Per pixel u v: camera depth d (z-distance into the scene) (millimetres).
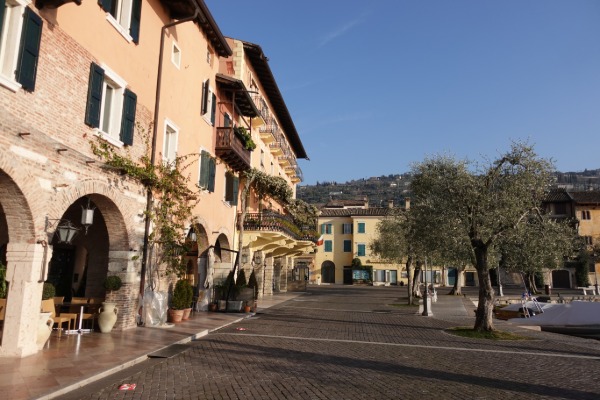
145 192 14828
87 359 9453
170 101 16781
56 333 12430
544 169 15758
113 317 13078
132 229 13953
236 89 23031
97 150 11898
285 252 36875
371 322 19234
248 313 20781
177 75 17438
